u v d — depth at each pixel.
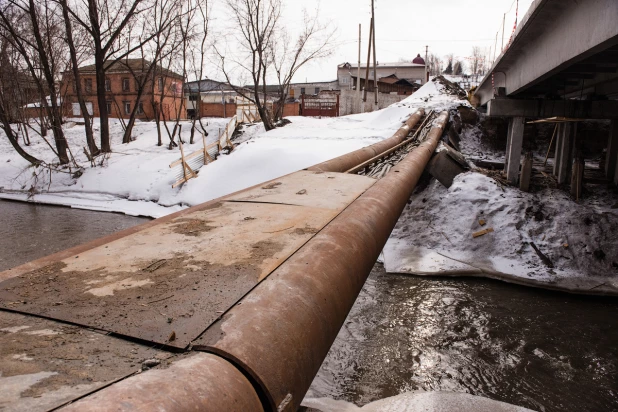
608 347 7.70
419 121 24.08
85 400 1.14
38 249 12.30
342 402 5.88
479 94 29.00
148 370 1.37
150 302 1.88
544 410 6.02
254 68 26.45
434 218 13.63
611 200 13.54
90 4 23.06
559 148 16.31
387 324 8.38
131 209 18.06
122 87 41.34
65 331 1.63
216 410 1.26
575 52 7.68
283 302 1.93
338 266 2.48
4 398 1.17
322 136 23.11
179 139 27.28
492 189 13.95
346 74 63.88
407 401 5.74
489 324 8.51
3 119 22.28
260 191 4.59
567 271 11.15
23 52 22.70
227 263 2.36
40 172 23.55
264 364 1.57
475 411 5.57
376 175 9.56
